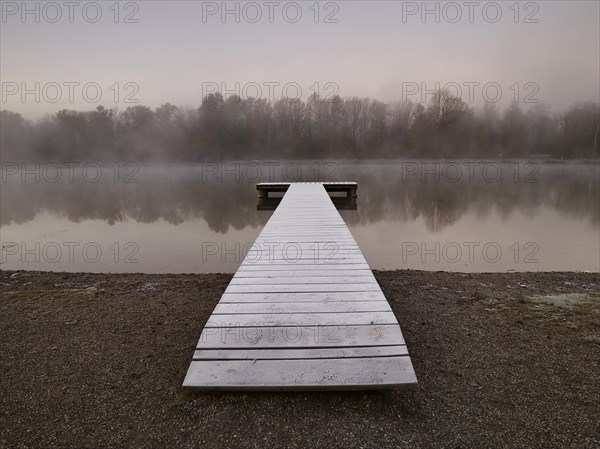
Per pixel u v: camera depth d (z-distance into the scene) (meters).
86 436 1.69
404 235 7.39
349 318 2.26
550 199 12.52
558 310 3.12
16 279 4.49
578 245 6.51
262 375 1.84
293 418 1.74
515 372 2.18
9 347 2.55
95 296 3.65
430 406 1.86
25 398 1.97
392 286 3.96
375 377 1.81
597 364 2.26
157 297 3.64
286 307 2.40
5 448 1.62
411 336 2.67
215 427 1.70
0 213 10.16
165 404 1.89
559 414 1.81
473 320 2.96
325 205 6.89
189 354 2.43
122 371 2.23
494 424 1.74
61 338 2.68
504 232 7.64
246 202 12.13
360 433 1.66
